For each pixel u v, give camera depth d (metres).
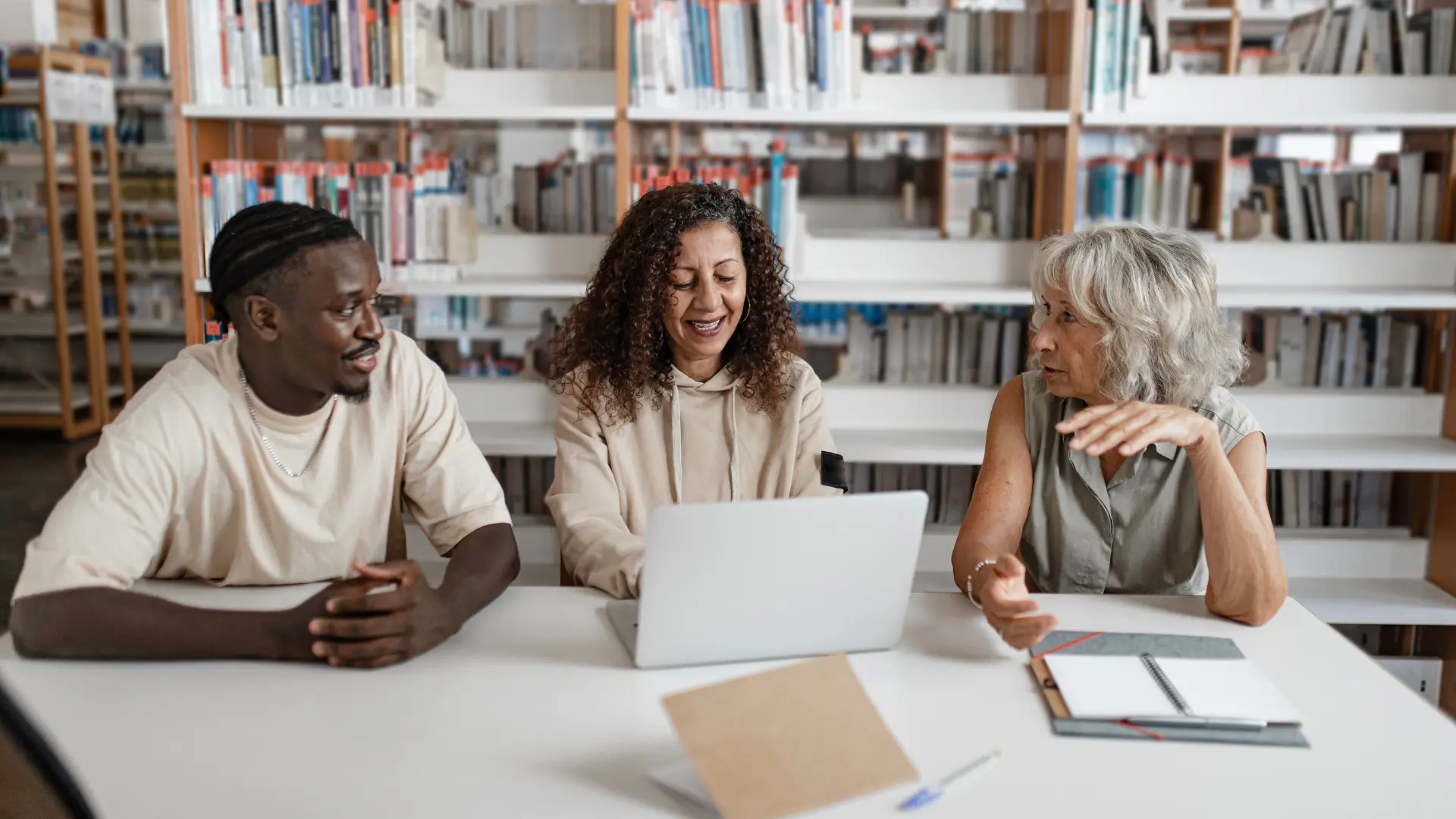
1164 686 1.27
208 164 2.98
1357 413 3.18
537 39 3.21
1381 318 3.22
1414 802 1.05
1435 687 3.00
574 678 1.31
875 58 4.65
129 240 6.48
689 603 1.29
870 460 2.91
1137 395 1.67
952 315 3.26
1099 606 1.58
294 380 1.53
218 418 1.58
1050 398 1.80
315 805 1.03
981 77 3.16
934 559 3.13
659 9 2.90
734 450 1.96
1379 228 3.19
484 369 3.57
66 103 5.39
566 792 1.06
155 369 6.86
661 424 1.98
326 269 1.45
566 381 1.99
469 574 1.51
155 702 1.23
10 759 0.66
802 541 1.29
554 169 3.25
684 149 4.96
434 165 2.94
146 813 1.01
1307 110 3.10
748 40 2.93
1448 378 3.12
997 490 1.74
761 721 1.06
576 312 2.01
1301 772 1.11
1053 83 3.07
